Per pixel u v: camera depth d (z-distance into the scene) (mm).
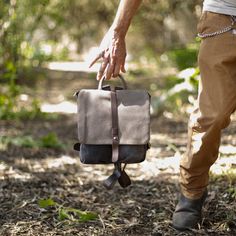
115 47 3871
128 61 22609
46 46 17438
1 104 9719
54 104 11742
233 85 3590
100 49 3926
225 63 3582
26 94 12727
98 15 22188
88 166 6254
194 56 10992
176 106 10086
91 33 23625
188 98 10156
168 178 5539
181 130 8547
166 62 18188
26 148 7234
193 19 13688
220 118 3592
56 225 4223
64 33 21562
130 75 17422
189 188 3969
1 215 4449
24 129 8781
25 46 12586
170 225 4164
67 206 4672
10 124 9180
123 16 3854
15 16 11195
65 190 5180
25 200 4805
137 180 5508
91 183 5449
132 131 3740
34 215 4434
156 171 5855
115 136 3732
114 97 3781
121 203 4738
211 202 4492
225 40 3586
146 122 3758
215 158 3826
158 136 8102
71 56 26828
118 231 4125
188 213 4023
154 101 10344
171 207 4527
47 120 9719
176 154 6555
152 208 4566
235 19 3564
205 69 3656
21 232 4102
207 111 3631
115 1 20844
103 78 3943
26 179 5574
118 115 3750
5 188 5223
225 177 5168
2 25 11266
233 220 4164
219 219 4223
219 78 3592
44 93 13359
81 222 4273
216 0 3615
